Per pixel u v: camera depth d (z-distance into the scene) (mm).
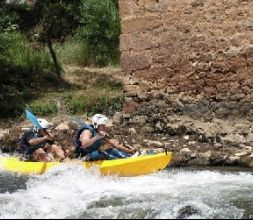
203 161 11891
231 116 12797
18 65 21094
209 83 13117
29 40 24734
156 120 13852
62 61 23516
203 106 13188
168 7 13594
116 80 21078
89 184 9953
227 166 11719
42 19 24500
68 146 13555
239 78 12711
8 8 25062
